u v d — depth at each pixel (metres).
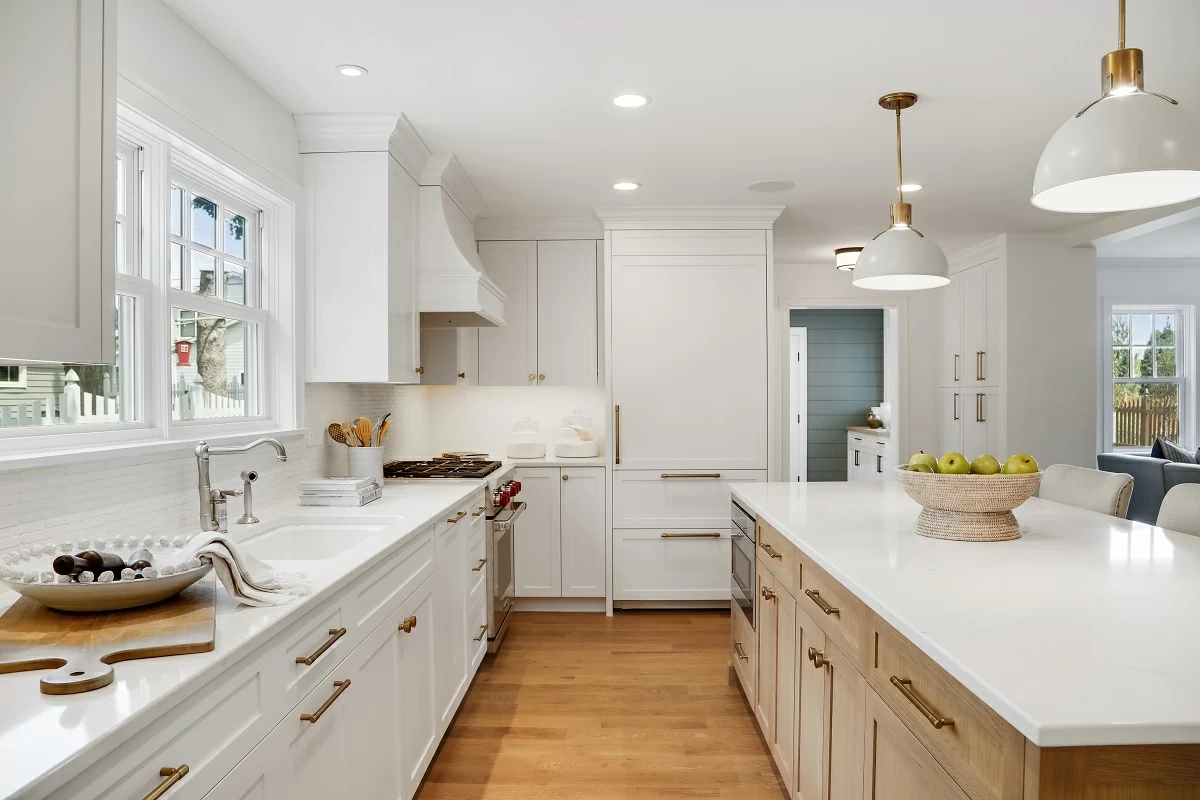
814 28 2.20
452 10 2.09
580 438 4.74
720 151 3.34
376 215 2.93
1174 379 7.04
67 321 1.18
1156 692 0.98
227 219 2.61
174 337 2.26
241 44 2.28
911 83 2.60
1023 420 5.12
